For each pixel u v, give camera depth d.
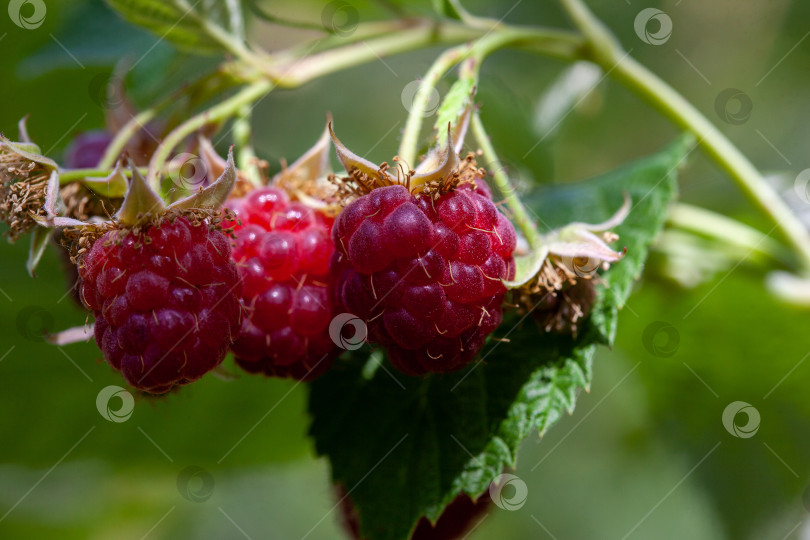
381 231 0.18
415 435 0.20
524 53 0.32
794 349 0.25
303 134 0.33
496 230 0.18
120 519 0.33
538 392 0.20
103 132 0.23
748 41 0.32
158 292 0.18
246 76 0.21
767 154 0.32
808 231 0.25
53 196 0.19
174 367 0.18
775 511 0.26
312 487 0.39
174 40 0.21
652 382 0.26
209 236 0.18
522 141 0.25
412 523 0.20
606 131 0.33
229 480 0.27
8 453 0.26
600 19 0.32
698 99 0.33
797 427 0.26
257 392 0.26
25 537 0.31
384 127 0.34
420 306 0.18
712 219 0.24
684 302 0.24
